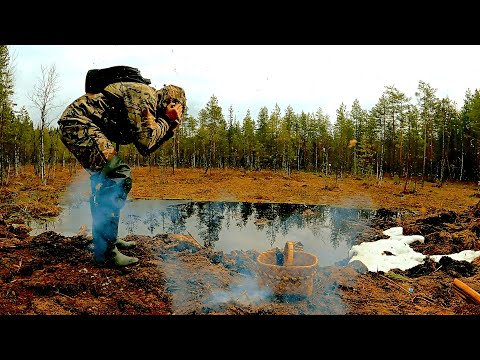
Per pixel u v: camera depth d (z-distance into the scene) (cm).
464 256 625
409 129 2575
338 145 3484
